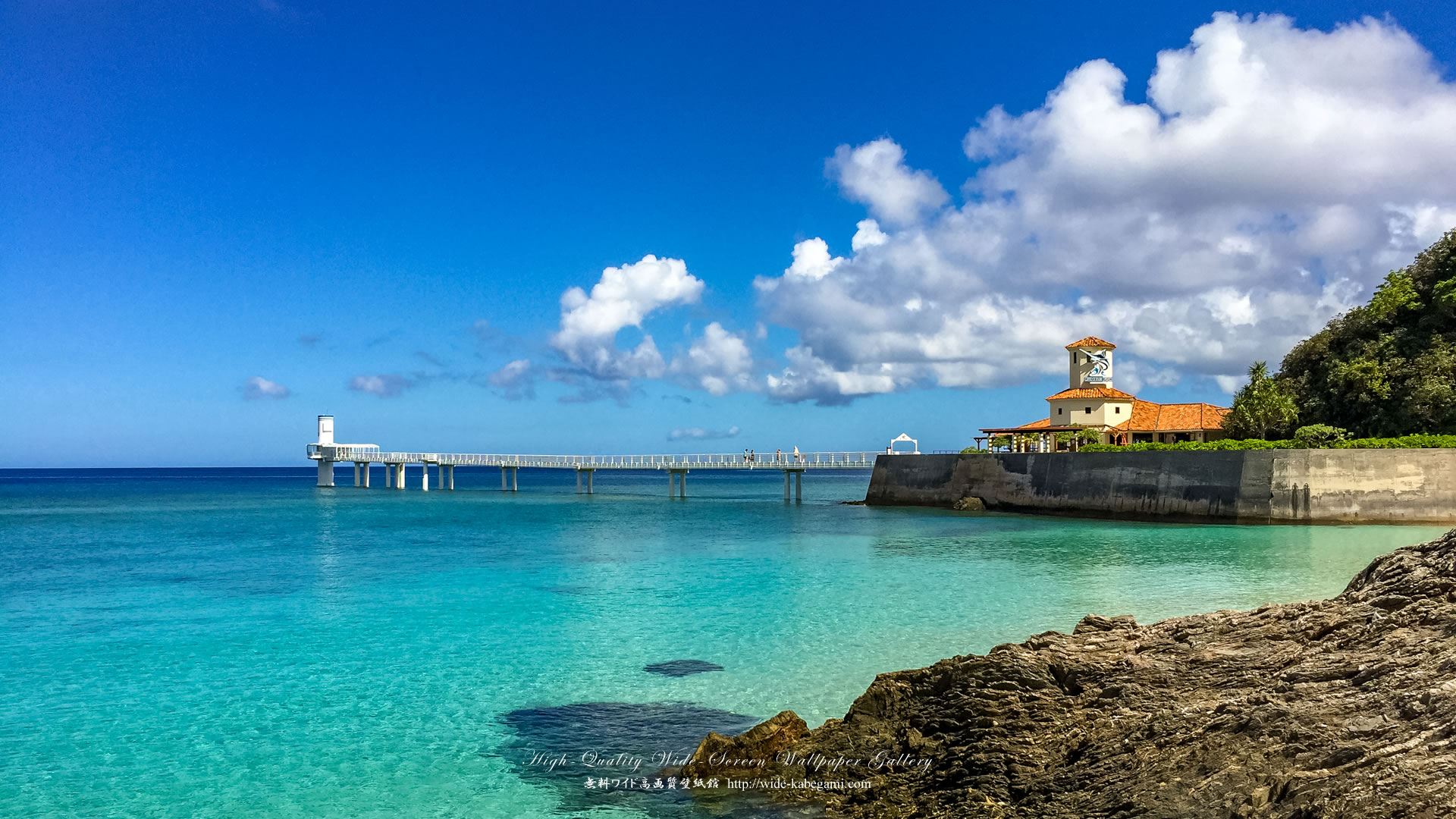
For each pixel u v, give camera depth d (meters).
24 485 155.62
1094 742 11.54
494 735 15.79
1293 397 62.47
